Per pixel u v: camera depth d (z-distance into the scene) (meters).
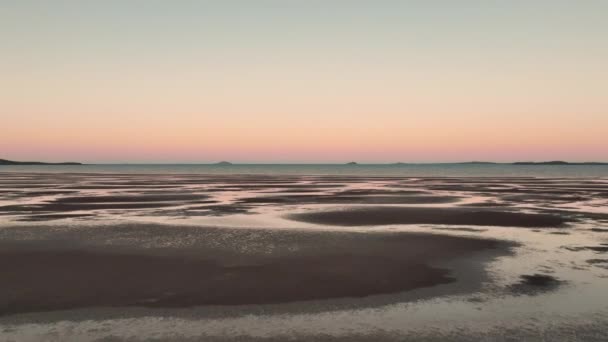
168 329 10.03
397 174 146.12
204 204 37.19
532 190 54.88
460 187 62.19
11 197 43.50
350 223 25.66
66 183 73.31
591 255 17.25
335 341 9.47
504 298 12.16
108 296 12.16
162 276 14.07
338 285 13.22
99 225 24.69
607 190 54.59
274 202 39.12
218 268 15.06
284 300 11.90
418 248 18.42
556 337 9.66
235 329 10.05
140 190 55.19
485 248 18.47
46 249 18.08
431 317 10.80
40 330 9.96
